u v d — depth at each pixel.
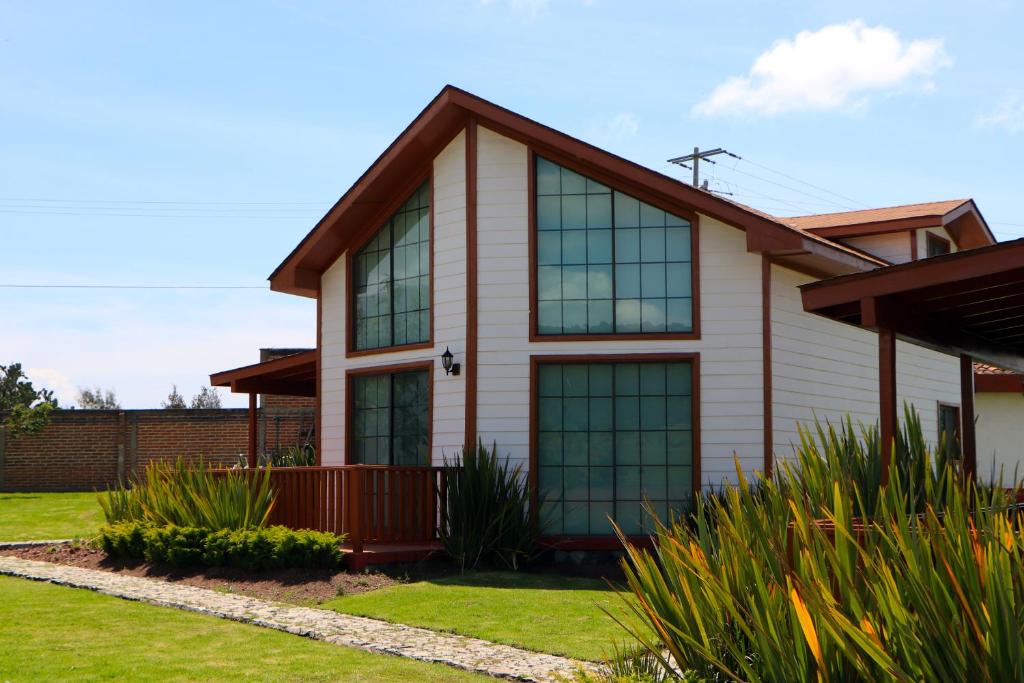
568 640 9.14
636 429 14.45
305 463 19.73
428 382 15.48
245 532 13.16
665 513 14.23
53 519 20.06
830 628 5.30
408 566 13.23
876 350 17.14
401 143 15.43
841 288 8.84
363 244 16.84
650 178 14.16
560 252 14.83
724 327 14.37
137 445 29.02
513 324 14.78
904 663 5.36
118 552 14.57
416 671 8.11
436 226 15.55
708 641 6.19
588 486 14.46
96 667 8.29
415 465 15.61
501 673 7.97
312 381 20.34
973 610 5.17
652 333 14.49
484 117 14.93
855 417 16.38
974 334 11.18
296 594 11.79
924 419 18.83
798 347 15.05
